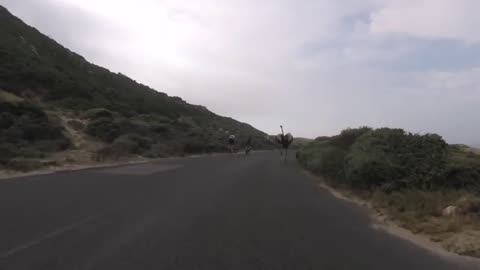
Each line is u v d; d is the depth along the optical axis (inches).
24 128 1253.1
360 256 280.2
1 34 2524.6
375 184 570.3
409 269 257.0
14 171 786.2
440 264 270.2
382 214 443.5
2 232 320.5
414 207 438.6
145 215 398.9
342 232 353.1
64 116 1748.3
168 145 1760.6
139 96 3240.7
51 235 315.0
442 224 378.0
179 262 254.2
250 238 317.7
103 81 3171.8
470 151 663.1
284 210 447.8
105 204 454.6
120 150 1312.7
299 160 1347.2
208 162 1255.5
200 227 351.9
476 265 269.7
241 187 636.7
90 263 249.0
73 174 772.6
